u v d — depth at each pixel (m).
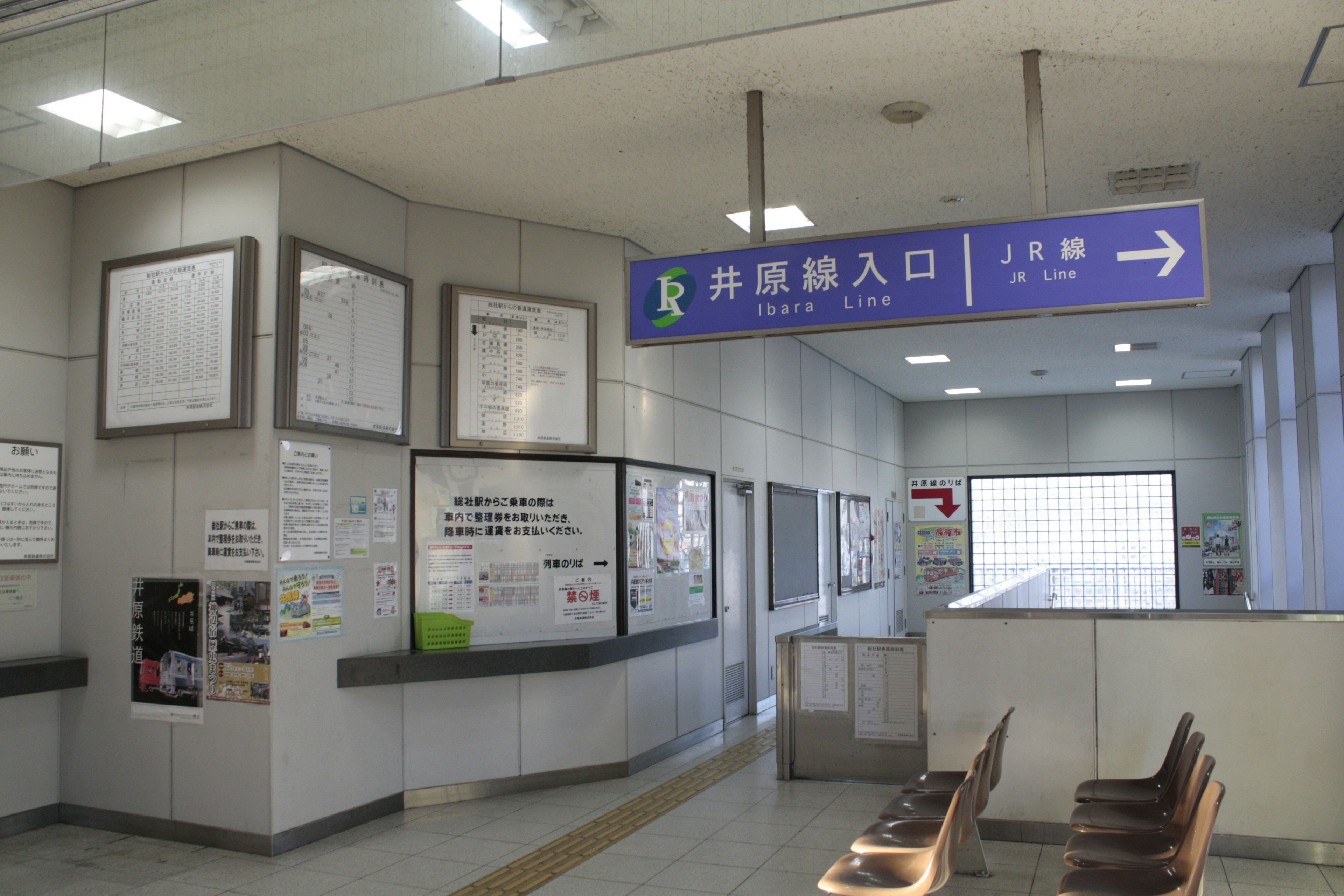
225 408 4.36
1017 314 3.50
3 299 4.59
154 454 4.60
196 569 4.45
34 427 4.70
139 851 4.29
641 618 6.02
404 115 4.20
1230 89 4.07
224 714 4.34
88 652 4.70
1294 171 5.01
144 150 3.89
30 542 4.65
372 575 4.86
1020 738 4.33
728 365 7.63
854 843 3.14
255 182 4.48
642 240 6.13
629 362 6.08
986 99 4.15
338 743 4.57
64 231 4.89
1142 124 4.44
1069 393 12.83
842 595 10.22
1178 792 3.27
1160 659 4.19
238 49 3.42
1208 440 12.30
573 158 4.74
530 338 5.57
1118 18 3.49
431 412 5.27
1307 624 4.04
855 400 11.20
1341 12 3.44
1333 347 6.63
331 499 4.62
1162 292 3.37
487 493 5.39
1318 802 3.97
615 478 5.86
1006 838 4.32
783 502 8.61
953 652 4.45
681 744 6.42
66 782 4.71
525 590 5.45
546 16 3.20
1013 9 3.43
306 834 4.36
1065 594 12.72
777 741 5.66
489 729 5.25
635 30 3.21
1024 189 5.29
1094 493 12.78
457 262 5.43
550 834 4.52
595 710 5.61
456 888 3.81
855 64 3.82
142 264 4.64
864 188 5.26
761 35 3.57
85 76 3.57
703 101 4.14
